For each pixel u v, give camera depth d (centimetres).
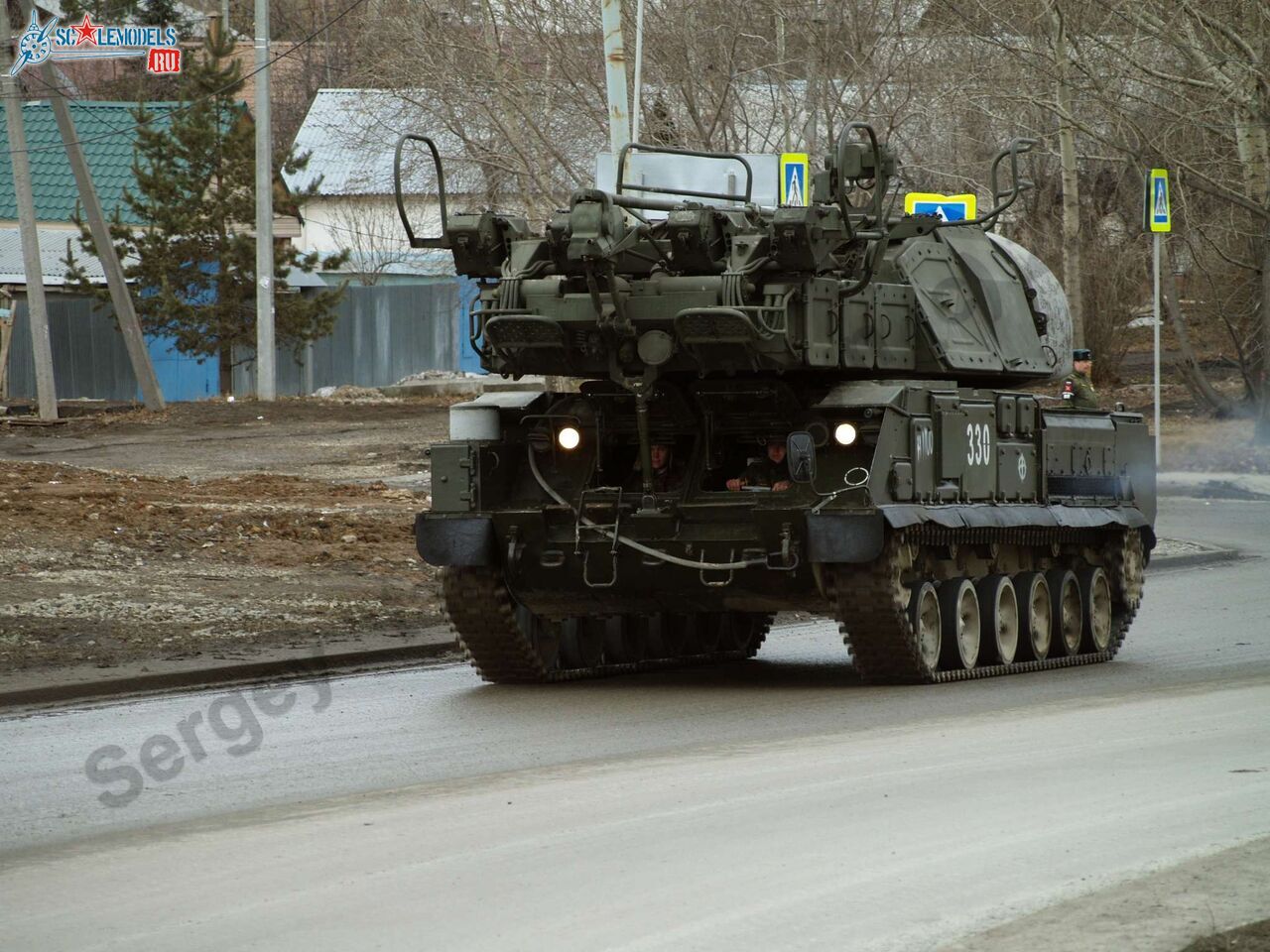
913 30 9050
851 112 8906
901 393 3541
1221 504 8088
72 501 6144
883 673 3647
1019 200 10981
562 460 3784
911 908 1762
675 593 3631
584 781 2567
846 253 3634
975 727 3009
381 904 1859
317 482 7425
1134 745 2738
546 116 8738
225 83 12738
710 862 1997
